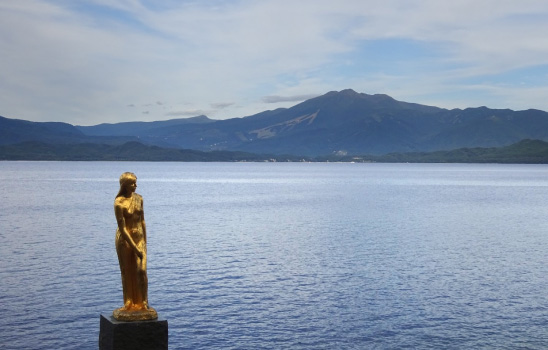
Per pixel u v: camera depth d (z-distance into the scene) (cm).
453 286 4934
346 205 13300
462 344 3553
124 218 1838
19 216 9906
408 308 4269
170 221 9562
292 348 3441
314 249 6738
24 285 4647
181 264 5662
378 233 8312
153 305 4203
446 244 7294
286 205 13138
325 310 4181
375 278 5206
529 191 19575
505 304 4397
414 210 12131
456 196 16900
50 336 3484
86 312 3944
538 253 6638
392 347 3488
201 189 19625
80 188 18575
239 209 11962
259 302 4350
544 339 3644
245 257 6131
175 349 3381
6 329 3597
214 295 4512
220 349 3397
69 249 6375
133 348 1786
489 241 7594
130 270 1845
